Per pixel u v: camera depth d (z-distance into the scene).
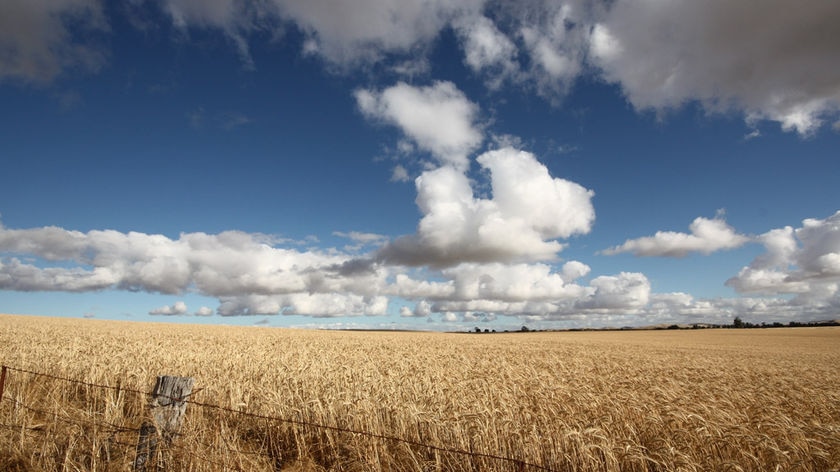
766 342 62.81
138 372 11.15
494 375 13.84
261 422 8.31
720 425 7.40
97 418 7.81
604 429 7.48
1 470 5.77
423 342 40.50
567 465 6.49
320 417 7.96
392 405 8.44
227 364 14.00
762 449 6.86
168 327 54.47
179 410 5.88
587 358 25.95
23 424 6.51
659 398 10.09
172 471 5.67
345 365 15.07
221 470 5.84
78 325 45.19
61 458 6.12
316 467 7.07
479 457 6.56
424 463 6.58
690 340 67.94
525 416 8.06
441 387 10.27
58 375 10.99
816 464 6.69
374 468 6.48
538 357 24.78
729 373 18.53
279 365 14.30
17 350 15.63
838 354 37.38
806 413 9.90
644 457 6.09
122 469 5.77
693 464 5.98
